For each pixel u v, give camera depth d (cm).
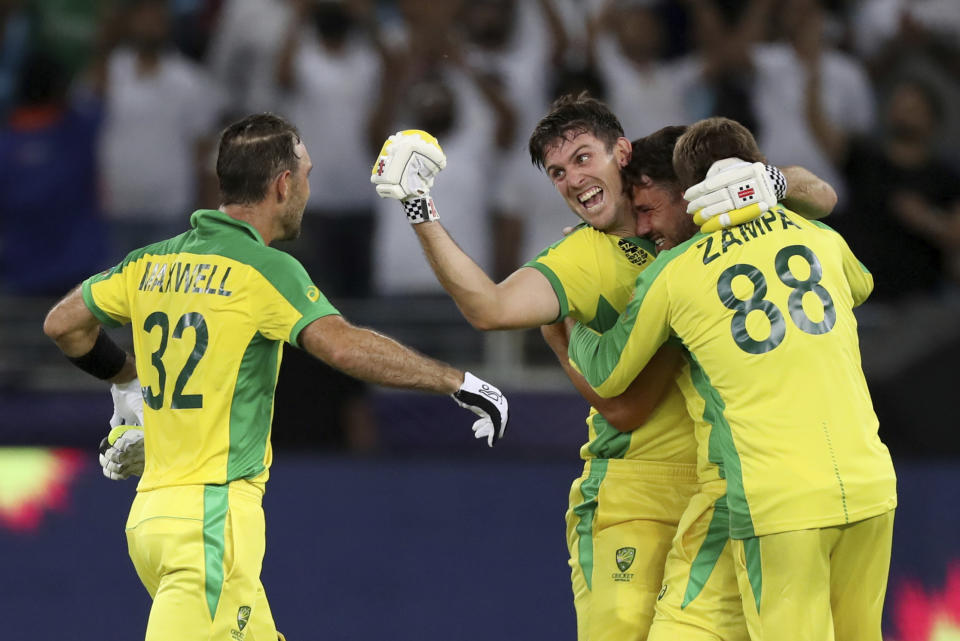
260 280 1415
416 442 2522
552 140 1516
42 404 2602
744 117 2931
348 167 2914
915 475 2325
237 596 1418
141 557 1434
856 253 2831
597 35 2948
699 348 1391
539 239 2812
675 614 1446
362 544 2350
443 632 2323
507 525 2342
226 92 3033
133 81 3006
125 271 1503
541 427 2500
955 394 2458
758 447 1345
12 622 2344
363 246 2916
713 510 1439
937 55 3194
